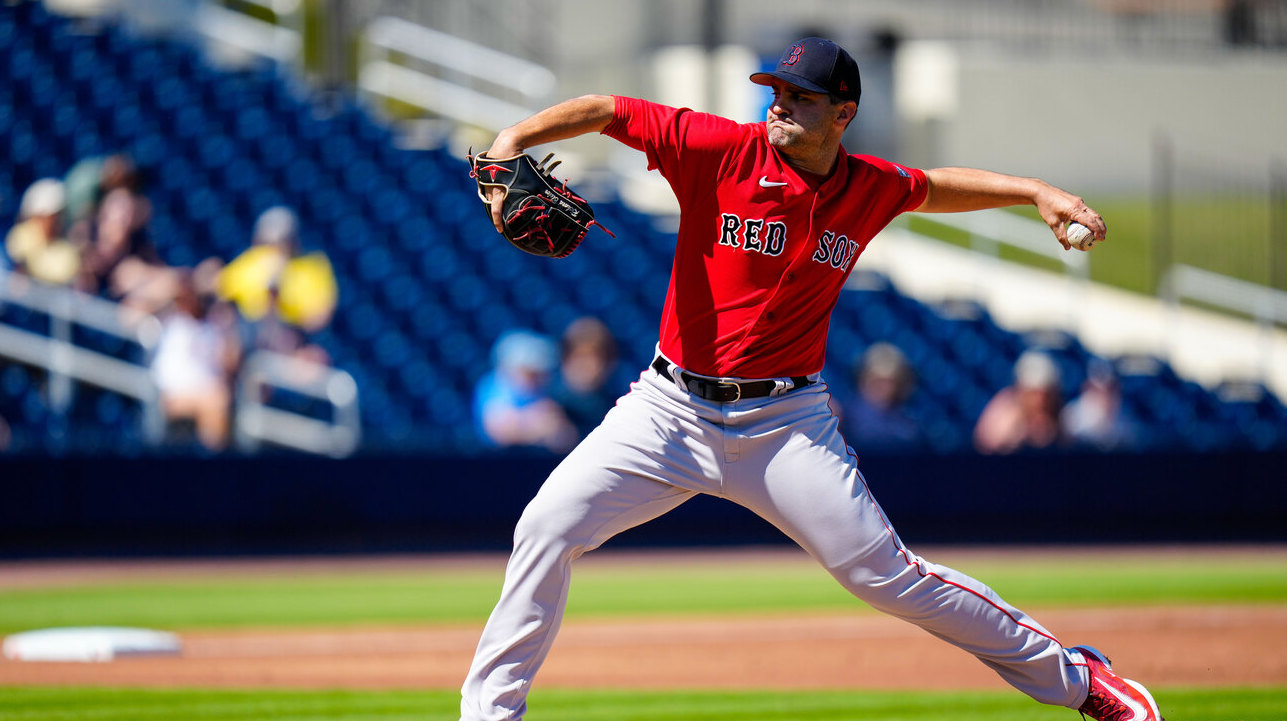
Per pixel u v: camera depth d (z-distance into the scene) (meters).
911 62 75.12
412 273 45.22
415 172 49.41
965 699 17.30
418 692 17.64
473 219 47.91
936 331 47.75
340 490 35.09
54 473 33.09
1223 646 21.75
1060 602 26.72
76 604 26.16
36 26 51.56
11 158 46.41
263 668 19.73
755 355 11.75
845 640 22.81
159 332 34.62
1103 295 55.69
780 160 11.66
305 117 50.41
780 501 11.88
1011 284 54.19
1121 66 76.56
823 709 16.58
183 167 47.31
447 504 35.72
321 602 26.66
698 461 11.88
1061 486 38.72
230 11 55.91
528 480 36.16
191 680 18.52
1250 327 54.09
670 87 61.59
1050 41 77.50
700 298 11.80
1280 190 55.66
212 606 26.02
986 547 36.31
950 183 12.64
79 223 37.09
